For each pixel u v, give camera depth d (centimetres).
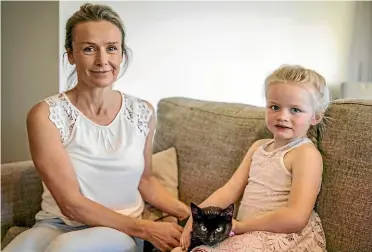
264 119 165
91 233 140
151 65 261
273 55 306
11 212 173
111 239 142
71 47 157
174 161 184
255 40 297
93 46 152
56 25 230
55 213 158
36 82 242
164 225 150
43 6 233
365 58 347
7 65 250
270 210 141
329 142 145
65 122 155
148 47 258
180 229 150
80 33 152
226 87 292
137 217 164
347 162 139
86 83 155
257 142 160
